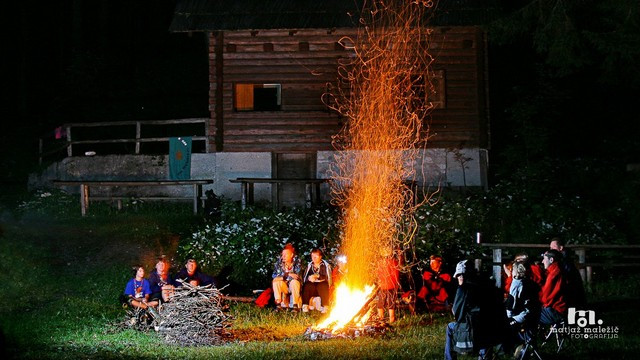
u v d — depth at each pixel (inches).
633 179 809.5
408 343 480.1
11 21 1341.0
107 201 920.9
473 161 879.1
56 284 668.1
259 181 848.9
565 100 942.4
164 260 579.2
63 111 1201.4
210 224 788.6
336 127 887.1
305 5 879.7
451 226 753.0
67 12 1384.1
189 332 510.3
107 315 588.1
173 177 928.3
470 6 866.8
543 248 705.6
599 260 695.1
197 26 869.2
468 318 383.2
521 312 421.7
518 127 938.7
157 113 1160.8
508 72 1109.7
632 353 438.6
